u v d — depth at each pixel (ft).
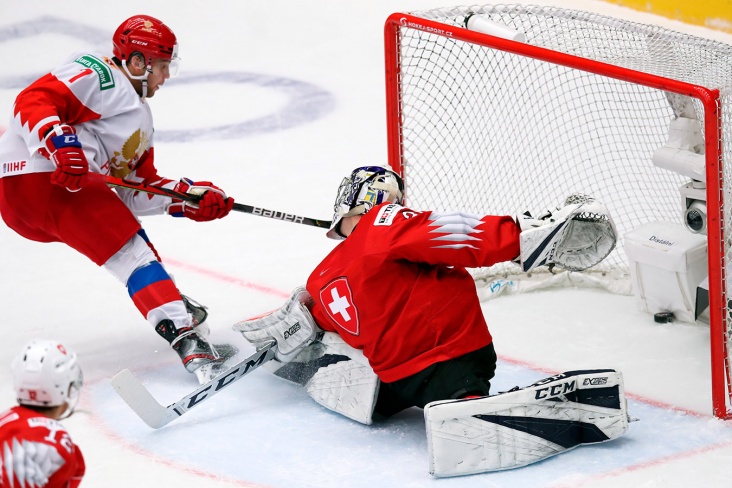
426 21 52.60
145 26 45.93
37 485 24.67
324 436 41.19
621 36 51.49
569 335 50.83
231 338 51.67
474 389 39.14
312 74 104.22
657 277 51.08
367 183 42.63
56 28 120.26
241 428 42.01
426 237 38.52
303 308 42.75
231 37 115.14
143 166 49.39
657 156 49.93
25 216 46.55
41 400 25.68
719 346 41.04
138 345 50.98
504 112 82.64
